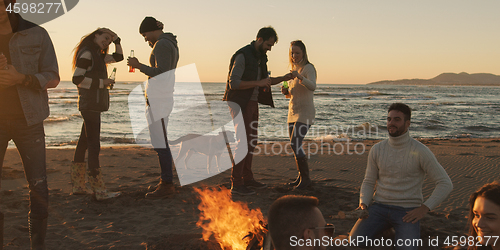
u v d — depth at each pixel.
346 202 4.26
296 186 4.95
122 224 3.44
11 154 7.43
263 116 22.88
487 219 1.80
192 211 3.88
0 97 2.38
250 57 4.47
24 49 2.49
